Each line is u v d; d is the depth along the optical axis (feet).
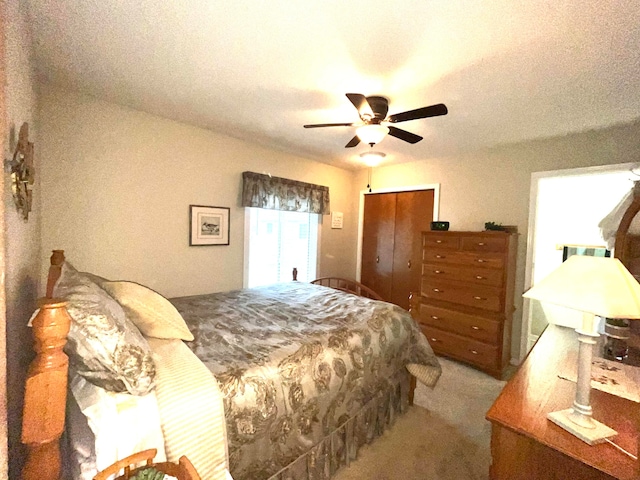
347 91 6.89
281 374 4.73
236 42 5.23
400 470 5.68
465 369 10.09
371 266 15.01
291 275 13.41
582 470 2.92
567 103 7.13
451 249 10.43
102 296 3.82
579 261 3.62
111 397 3.30
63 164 7.39
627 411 3.62
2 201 2.20
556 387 4.18
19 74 3.80
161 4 4.35
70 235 7.56
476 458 6.01
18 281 3.72
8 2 2.94
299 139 10.68
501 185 10.77
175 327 4.98
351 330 6.39
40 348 2.64
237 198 10.96
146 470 2.82
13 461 3.41
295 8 4.34
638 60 5.31
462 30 4.68
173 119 9.15
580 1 4.00
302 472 4.95
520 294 10.33
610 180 11.51
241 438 4.07
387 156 12.55
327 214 14.26
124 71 6.35
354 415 5.90
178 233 9.52
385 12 4.36
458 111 7.73
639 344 5.88
